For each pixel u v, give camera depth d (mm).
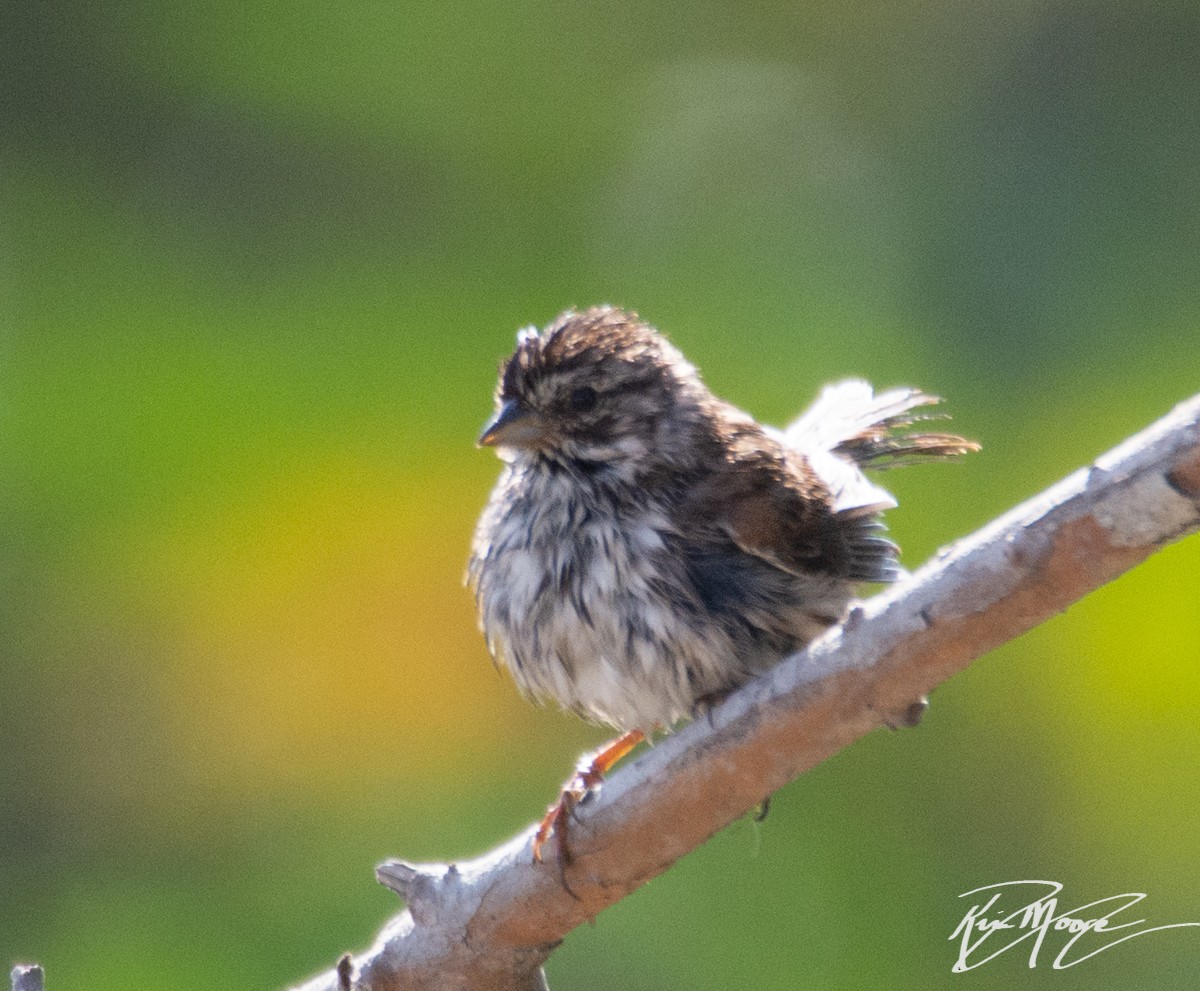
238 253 14086
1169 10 14000
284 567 13047
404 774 12453
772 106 14586
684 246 14266
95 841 12438
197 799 12508
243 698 12727
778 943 11531
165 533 13109
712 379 13680
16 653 12719
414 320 13898
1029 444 12922
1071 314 13367
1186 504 5074
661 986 11148
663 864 5988
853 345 13609
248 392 13531
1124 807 12273
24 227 13938
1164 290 13367
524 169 14422
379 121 14328
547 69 14586
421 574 13000
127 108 14266
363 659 12727
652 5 14867
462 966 6297
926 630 5406
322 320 13875
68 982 11938
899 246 14070
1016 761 12383
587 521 7141
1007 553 5281
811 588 7168
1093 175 13852
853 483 7684
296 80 14336
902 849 12039
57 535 13023
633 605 6988
